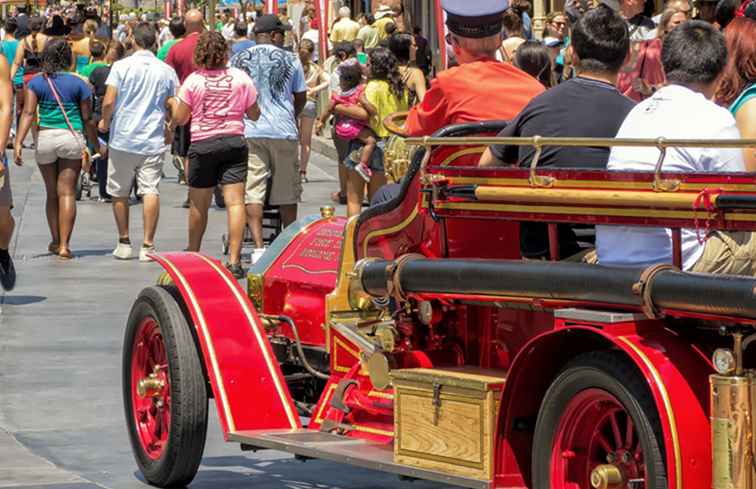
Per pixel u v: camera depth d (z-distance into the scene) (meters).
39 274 25.00
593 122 10.35
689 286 8.61
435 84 11.57
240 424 11.90
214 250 27.28
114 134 26.33
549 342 9.48
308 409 12.73
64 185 26.67
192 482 12.99
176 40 30.77
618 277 9.02
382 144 26.44
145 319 12.88
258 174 25.08
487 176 10.09
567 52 20.44
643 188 9.05
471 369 10.62
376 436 11.45
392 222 11.44
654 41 16.16
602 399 9.17
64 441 14.41
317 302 13.25
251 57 25.11
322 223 13.94
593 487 9.37
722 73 9.84
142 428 12.99
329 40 48.34
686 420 8.60
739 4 14.17
